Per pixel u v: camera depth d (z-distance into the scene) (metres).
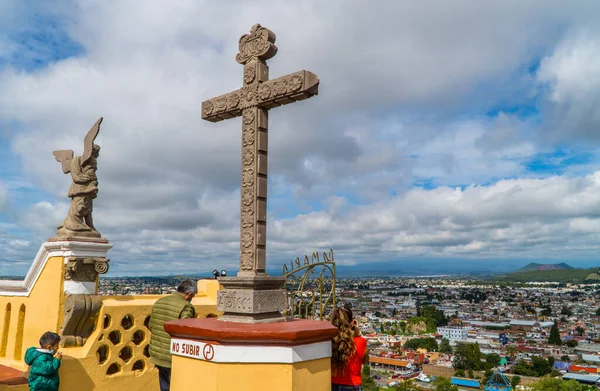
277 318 4.41
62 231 6.62
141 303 7.25
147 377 7.12
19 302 7.18
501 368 118.56
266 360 3.66
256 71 4.73
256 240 4.46
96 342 6.51
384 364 122.50
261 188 4.58
